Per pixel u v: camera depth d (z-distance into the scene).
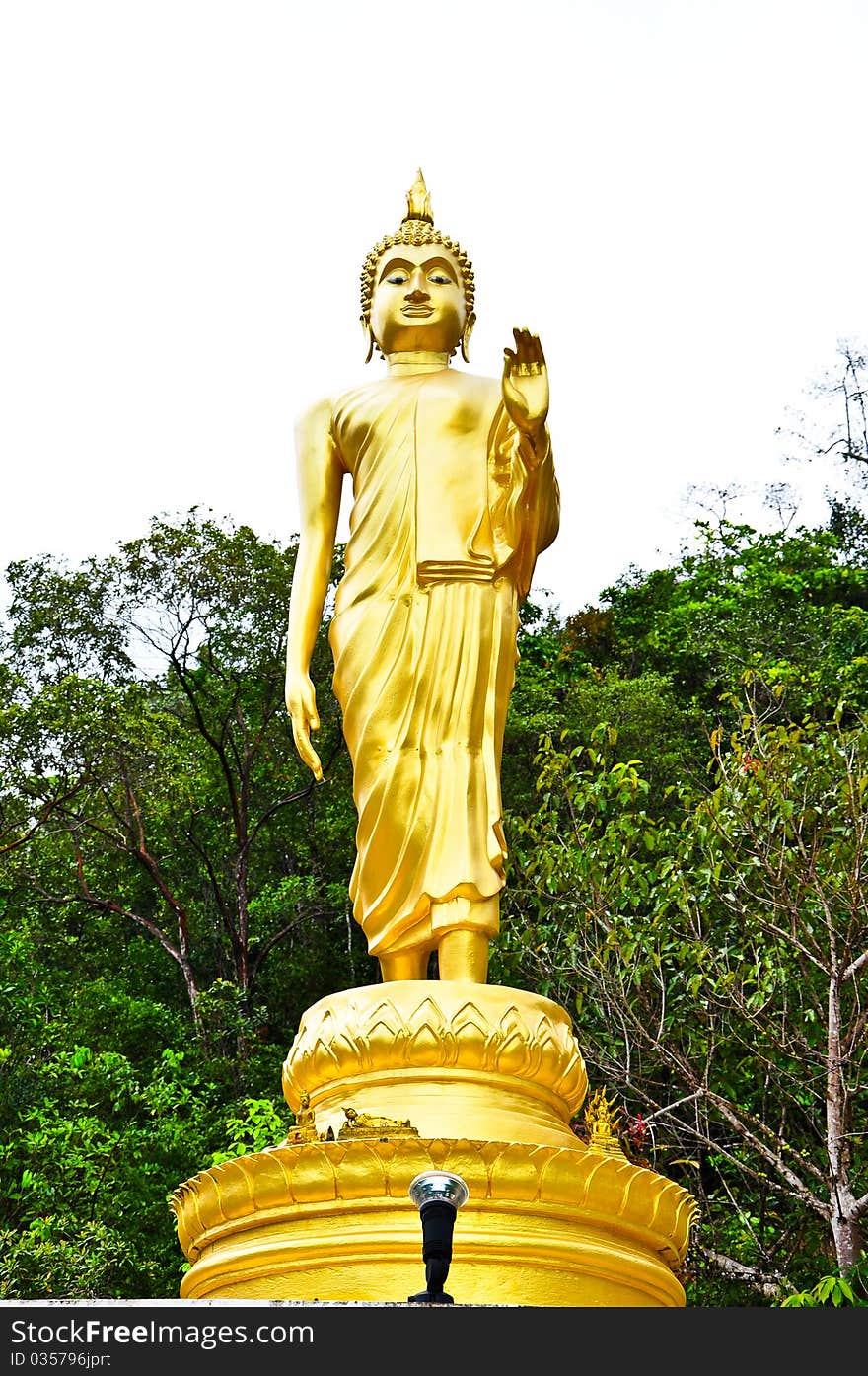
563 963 15.16
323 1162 6.97
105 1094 17.44
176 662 23.69
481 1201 6.91
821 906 14.28
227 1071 19.22
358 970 22.83
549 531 9.58
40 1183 15.06
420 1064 7.75
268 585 23.34
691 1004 14.70
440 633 8.93
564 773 17.34
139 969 23.12
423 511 9.19
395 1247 6.80
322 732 24.27
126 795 23.55
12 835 23.03
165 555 23.30
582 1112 14.99
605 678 24.86
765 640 26.33
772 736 14.59
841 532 34.16
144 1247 15.49
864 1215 13.96
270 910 22.75
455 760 8.73
